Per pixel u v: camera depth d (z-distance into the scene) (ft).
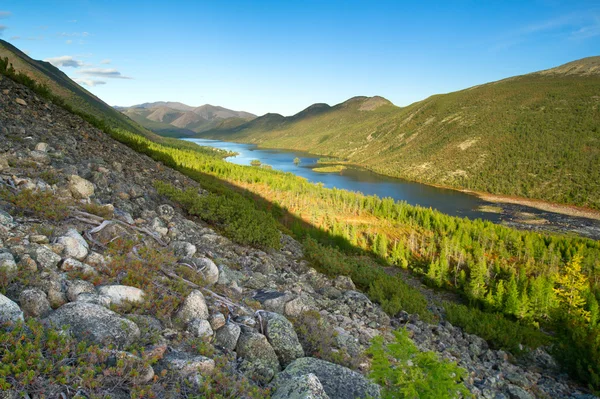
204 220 57.77
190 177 101.30
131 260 25.77
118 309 19.66
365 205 531.50
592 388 50.44
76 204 31.63
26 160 38.37
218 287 30.76
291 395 17.66
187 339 20.01
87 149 60.80
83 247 23.95
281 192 479.41
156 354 17.01
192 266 30.89
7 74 75.10
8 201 27.02
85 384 13.58
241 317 25.11
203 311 22.75
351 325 38.99
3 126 47.98
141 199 48.44
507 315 198.18
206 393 15.94
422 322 54.44
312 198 517.96
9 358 13.20
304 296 42.88
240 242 53.88
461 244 377.09
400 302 58.08
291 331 25.39
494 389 40.55
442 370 17.83
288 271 51.83
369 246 357.20
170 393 15.25
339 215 475.31
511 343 60.39
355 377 22.41
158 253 30.22
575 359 54.90
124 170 62.18
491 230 419.74
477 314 72.23
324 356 26.71
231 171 488.44
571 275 230.48
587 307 196.85
